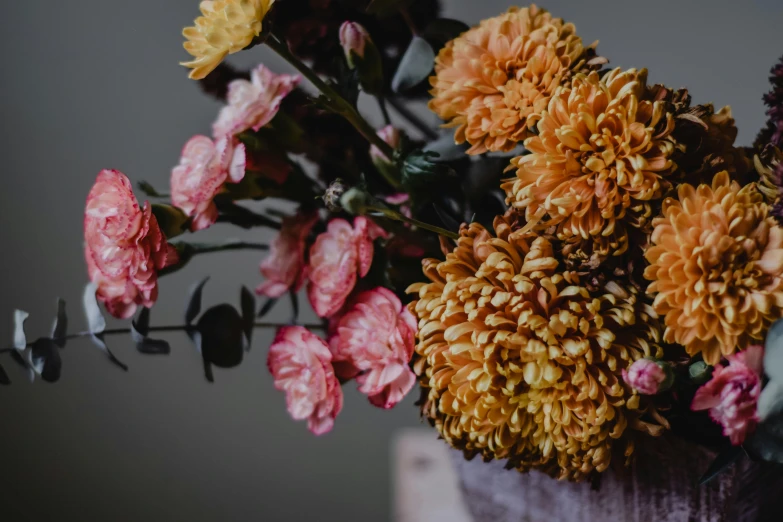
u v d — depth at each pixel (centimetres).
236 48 42
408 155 45
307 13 46
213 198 47
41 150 66
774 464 42
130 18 63
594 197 39
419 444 60
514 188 40
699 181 40
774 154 40
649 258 39
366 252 45
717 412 39
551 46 41
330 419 47
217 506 66
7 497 69
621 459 42
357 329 46
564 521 45
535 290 40
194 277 64
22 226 67
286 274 49
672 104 39
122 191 45
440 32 46
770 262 38
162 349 48
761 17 47
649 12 49
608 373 40
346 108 44
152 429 67
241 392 65
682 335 39
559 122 40
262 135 47
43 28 65
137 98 64
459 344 40
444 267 41
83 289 67
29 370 49
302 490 64
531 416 41
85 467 68
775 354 38
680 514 42
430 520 55
